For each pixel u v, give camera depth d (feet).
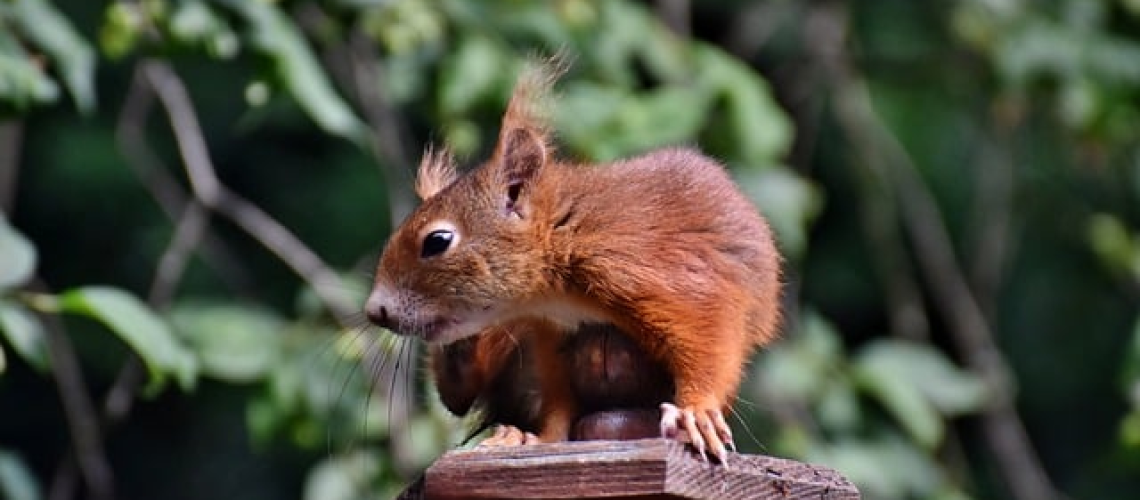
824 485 23.63
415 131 49.21
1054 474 58.95
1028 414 58.29
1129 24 49.14
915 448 44.34
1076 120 47.19
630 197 25.26
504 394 26.16
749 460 23.35
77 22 49.34
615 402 24.98
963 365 48.98
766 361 42.32
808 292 55.31
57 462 56.39
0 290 30.53
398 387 39.32
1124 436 42.39
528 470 22.65
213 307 39.78
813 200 43.65
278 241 41.98
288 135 52.65
